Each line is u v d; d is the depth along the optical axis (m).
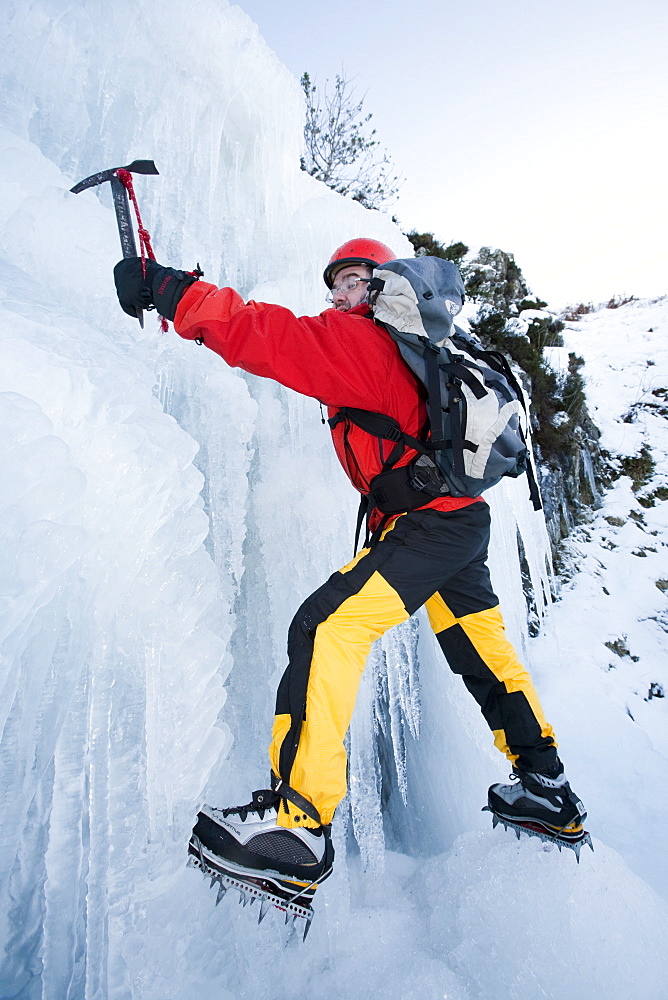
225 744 1.46
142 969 1.18
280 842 1.18
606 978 1.58
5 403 0.96
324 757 1.22
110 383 1.18
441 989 1.56
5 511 0.92
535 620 4.06
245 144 2.29
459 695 2.56
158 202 1.96
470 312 5.57
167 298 1.22
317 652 1.26
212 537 1.79
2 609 0.90
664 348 7.51
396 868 2.12
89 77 1.83
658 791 2.80
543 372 5.36
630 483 5.61
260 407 2.06
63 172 1.81
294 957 1.63
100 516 1.09
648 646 4.07
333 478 2.12
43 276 1.42
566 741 3.04
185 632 1.25
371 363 1.31
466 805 2.40
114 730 1.14
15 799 0.99
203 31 2.06
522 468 1.55
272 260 2.36
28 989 1.08
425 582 1.37
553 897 1.69
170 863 1.19
